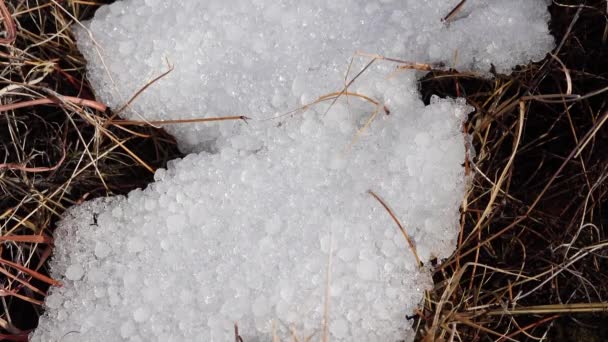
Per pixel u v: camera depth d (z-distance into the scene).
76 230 0.95
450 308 0.95
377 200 0.92
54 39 0.98
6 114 0.96
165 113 0.96
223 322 0.92
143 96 0.95
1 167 0.95
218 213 0.93
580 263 0.95
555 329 0.95
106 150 0.97
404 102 0.94
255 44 0.95
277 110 0.94
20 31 0.97
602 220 0.95
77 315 0.93
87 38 0.96
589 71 0.96
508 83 0.94
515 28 0.94
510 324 0.94
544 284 0.95
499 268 0.96
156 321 0.92
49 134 0.98
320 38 0.95
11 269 0.97
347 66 0.94
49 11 0.98
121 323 0.93
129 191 0.97
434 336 0.93
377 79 0.94
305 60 0.94
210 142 0.96
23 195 0.97
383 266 0.92
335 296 0.91
